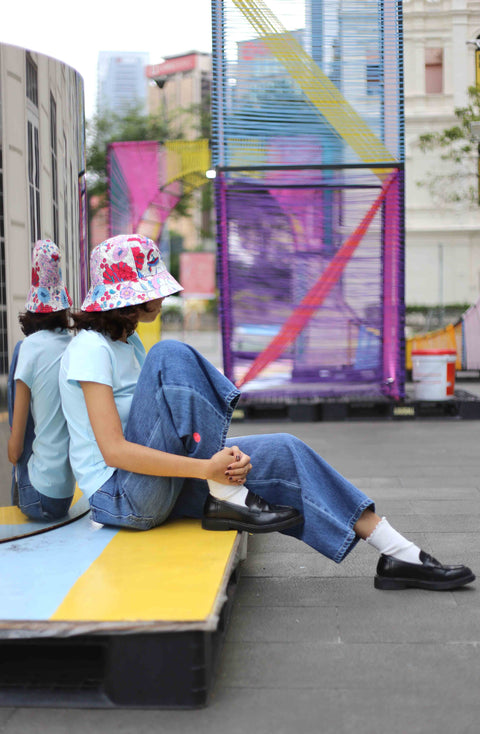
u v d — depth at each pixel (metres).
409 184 29.84
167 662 2.00
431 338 13.41
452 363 8.80
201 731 1.88
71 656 2.25
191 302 37.78
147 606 2.04
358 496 2.67
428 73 29.44
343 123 8.02
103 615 1.98
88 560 2.41
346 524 2.65
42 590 2.16
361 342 8.77
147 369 2.58
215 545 2.52
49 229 3.01
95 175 32.41
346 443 6.98
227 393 2.55
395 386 8.79
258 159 8.16
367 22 7.86
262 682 2.13
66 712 1.99
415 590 2.82
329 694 2.05
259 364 8.84
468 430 7.76
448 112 29.31
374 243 8.49
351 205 8.43
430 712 1.95
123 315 2.65
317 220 8.49
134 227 11.61
